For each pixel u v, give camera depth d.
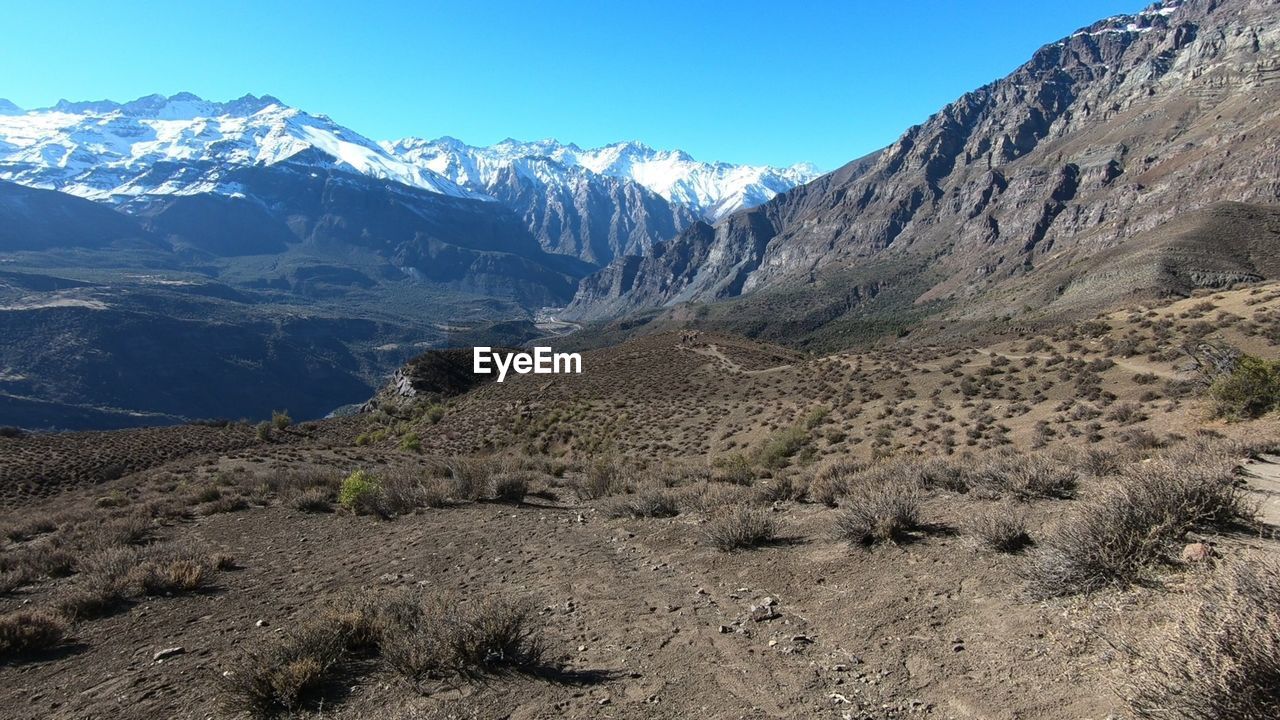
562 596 8.05
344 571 10.70
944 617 5.68
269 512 18.03
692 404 55.53
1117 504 5.88
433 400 86.12
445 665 5.64
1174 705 3.37
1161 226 175.88
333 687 5.50
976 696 4.36
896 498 8.47
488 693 5.23
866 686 4.80
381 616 6.81
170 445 49.28
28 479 38.09
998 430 29.97
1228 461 8.70
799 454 33.75
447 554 11.28
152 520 17.86
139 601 9.35
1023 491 8.97
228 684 5.45
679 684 5.18
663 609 7.12
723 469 22.62
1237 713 3.14
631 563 9.35
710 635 6.19
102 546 13.56
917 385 43.81
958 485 10.55
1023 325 81.88
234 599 9.34
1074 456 13.20
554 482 21.78
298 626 6.74
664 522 11.95
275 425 60.59
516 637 5.90
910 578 6.73
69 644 7.71
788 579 7.52
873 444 32.66
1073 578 5.50
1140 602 4.86
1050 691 4.17
